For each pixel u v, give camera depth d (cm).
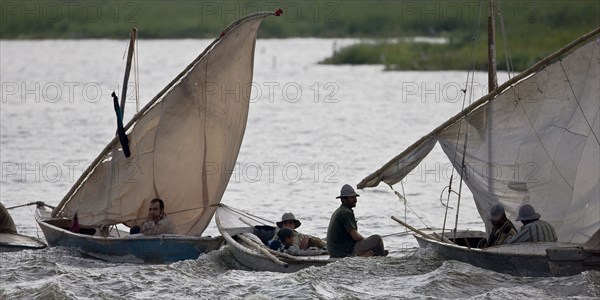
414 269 7619
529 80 7819
